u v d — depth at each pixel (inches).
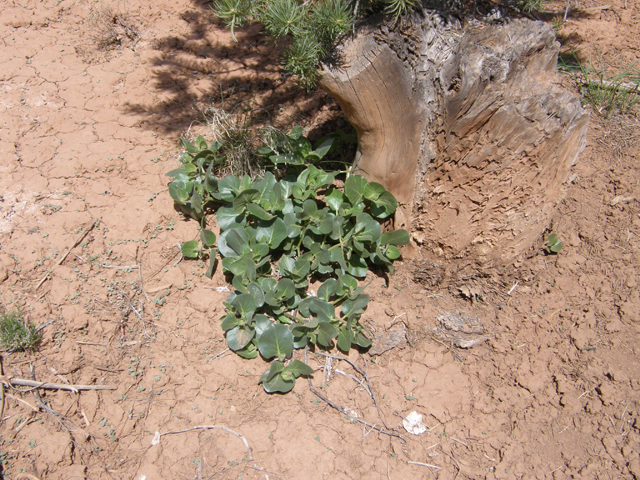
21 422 41.4
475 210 49.2
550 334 49.1
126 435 43.3
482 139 46.4
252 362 47.3
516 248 50.6
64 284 47.6
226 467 42.6
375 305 51.3
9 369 43.1
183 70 67.2
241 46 71.1
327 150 54.4
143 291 49.2
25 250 48.8
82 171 54.9
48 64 64.9
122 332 46.9
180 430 43.9
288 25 43.9
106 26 70.4
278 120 62.1
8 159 54.7
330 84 48.2
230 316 46.6
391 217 52.2
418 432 45.8
